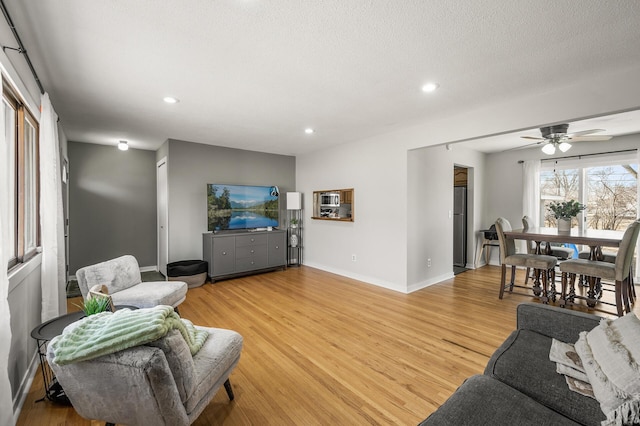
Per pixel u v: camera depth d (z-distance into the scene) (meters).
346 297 4.02
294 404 1.87
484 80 2.55
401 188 4.25
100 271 2.81
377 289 4.39
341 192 5.21
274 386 2.06
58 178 2.79
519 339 1.69
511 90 2.76
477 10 1.65
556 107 2.74
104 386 1.23
